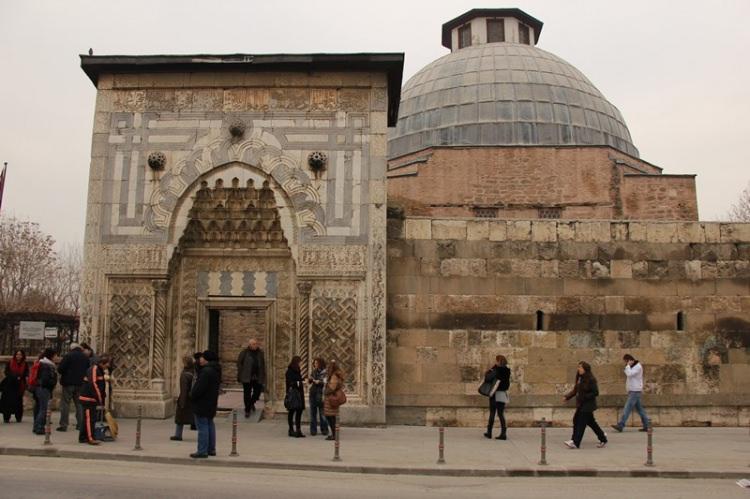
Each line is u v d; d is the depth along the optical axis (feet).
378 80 55.47
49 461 37.58
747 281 56.75
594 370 55.11
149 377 52.75
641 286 56.24
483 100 106.93
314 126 55.01
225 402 64.18
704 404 55.26
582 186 92.58
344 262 53.36
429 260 55.57
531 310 55.52
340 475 36.17
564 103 107.34
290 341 54.95
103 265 53.83
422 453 41.55
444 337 54.75
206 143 54.95
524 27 133.69
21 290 128.57
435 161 94.58
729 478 37.04
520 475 37.19
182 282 55.98
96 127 55.36
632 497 31.94
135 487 31.14
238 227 55.88
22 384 51.90
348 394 52.13
